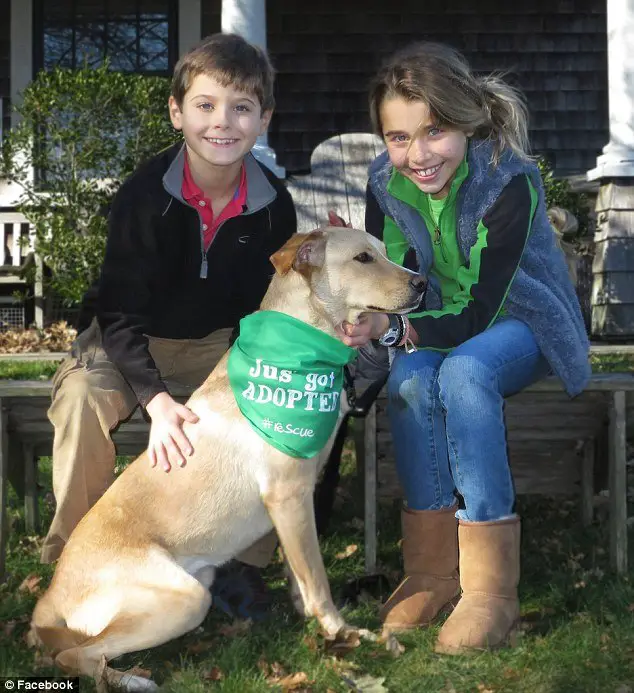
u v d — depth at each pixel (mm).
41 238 8180
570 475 4008
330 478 3297
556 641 2746
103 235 8016
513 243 2963
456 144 2975
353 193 7555
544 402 3654
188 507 2818
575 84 9711
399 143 3021
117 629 2602
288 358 2814
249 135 3096
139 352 3086
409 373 2949
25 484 4020
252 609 3121
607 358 6859
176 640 2906
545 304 2996
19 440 3822
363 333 2910
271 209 3330
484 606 2773
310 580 2838
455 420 2809
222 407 2906
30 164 8352
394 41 9664
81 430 3080
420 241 3223
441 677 2559
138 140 8180
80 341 3350
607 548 3717
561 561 3592
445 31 9688
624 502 3326
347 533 4023
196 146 3076
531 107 9703
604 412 3672
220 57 3020
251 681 2553
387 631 2779
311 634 2797
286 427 2797
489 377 2826
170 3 9805
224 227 3275
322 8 9617
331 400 2859
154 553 2727
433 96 2898
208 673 2613
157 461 2838
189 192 3219
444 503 2992
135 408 3270
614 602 3010
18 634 2928
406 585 3010
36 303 8609
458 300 3082
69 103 8133
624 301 8242
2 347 8180
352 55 9641
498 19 9695
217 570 3225
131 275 3176
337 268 2879
